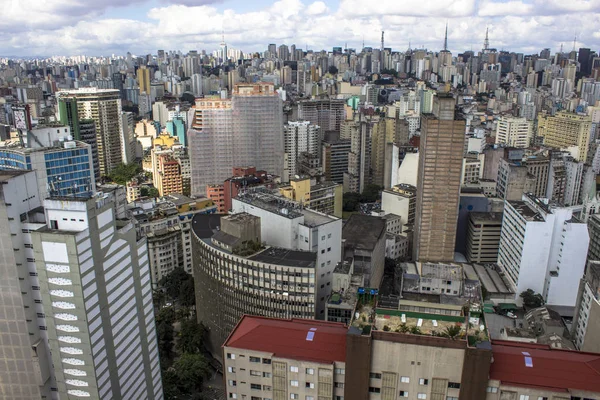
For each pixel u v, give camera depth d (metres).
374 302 155.88
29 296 141.88
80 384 148.12
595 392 133.12
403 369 139.50
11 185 133.38
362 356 138.88
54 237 132.75
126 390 164.00
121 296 157.25
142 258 168.12
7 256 137.12
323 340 152.00
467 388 135.00
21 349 146.25
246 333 156.75
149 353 177.12
